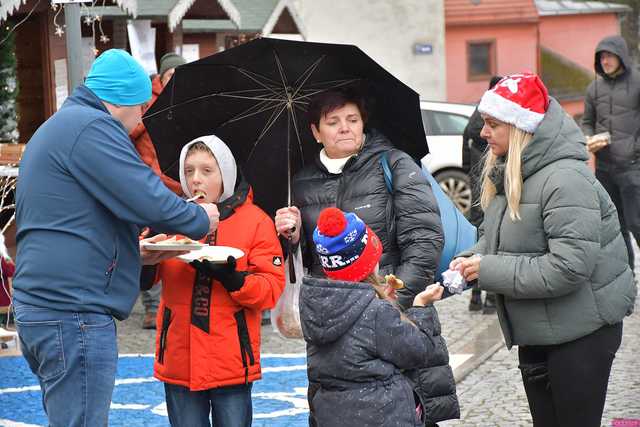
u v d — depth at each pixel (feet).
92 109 19.76
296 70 22.84
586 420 21.26
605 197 21.09
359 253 18.54
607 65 45.29
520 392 32.40
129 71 20.15
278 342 39.45
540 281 20.44
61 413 19.60
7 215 48.98
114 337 19.89
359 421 18.52
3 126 48.47
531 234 20.83
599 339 21.06
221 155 22.39
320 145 23.98
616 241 21.11
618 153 45.50
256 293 21.61
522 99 20.52
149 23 56.08
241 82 23.02
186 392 22.27
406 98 22.50
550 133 20.52
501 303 21.58
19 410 31.04
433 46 132.46
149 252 21.27
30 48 52.34
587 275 20.34
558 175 20.43
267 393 32.37
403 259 21.52
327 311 18.43
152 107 22.94
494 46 164.14
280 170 24.20
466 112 76.23
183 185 22.74
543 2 183.32
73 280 19.38
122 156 19.48
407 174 21.74
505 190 20.93
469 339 40.14
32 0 48.29
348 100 22.20
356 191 21.99
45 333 19.42
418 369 19.93
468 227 23.29
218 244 22.30
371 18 131.13
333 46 21.95
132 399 32.01
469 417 29.89
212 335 21.75
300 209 22.63
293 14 75.97
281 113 23.75
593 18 185.37
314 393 19.49
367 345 18.38
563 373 21.16
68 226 19.43
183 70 22.35
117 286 19.88
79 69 30.22
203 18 64.44
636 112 45.34
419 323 18.99
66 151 19.38
